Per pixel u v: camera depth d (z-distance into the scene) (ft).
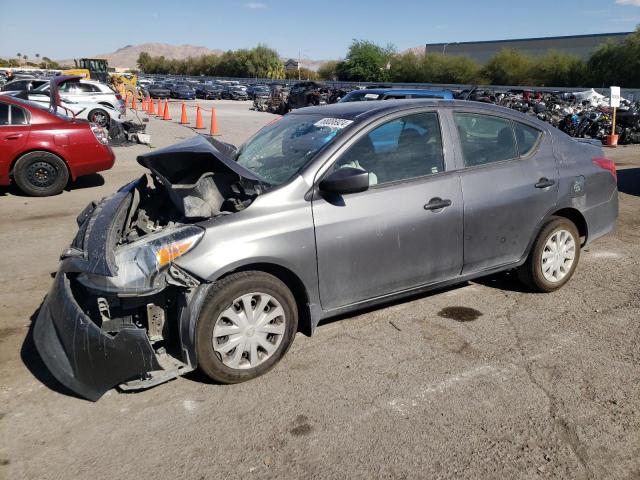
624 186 32.58
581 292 15.94
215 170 12.05
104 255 10.46
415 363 12.05
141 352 9.99
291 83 219.61
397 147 12.77
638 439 9.53
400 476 8.74
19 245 20.71
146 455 9.25
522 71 200.85
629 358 12.20
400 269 12.76
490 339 13.12
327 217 11.66
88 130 29.78
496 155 14.21
